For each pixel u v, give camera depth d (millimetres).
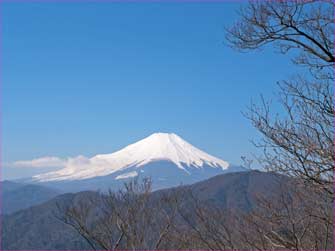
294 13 10242
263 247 11289
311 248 11125
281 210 11000
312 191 10359
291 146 9945
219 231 12422
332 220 10531
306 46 10305
